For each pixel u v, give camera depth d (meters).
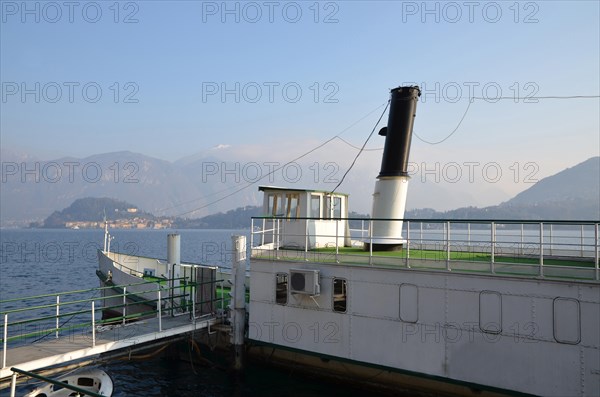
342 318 14.39
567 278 10.88
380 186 17.27
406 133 16.97
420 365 12.84
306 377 16.06
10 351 13.73
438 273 12.62
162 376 17.95
